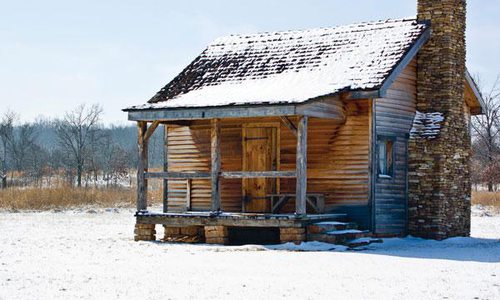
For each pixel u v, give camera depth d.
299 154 21.83
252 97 23.02
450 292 13.86
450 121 25.38
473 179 68.12
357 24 26.67
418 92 25.77
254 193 25.25
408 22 25.92
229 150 25.72
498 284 14.84
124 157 86.31
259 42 28.03
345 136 23.95
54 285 14.43
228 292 13.63
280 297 13.14
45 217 36.28
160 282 14.82
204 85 26.64
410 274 16.17
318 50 26.12
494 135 69.44
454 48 25.70
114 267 17.16
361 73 23.80
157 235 27.41
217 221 23.05
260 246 21.70
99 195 45.16
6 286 14.30
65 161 86.62
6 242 23.28
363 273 16.25
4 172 69.50
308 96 21.97
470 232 28.06
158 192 47.50
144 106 24.31
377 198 23.73
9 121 81.62
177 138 27.12
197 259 18.72
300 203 21.81
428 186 24.84
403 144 25.02
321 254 19.83
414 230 24.94
